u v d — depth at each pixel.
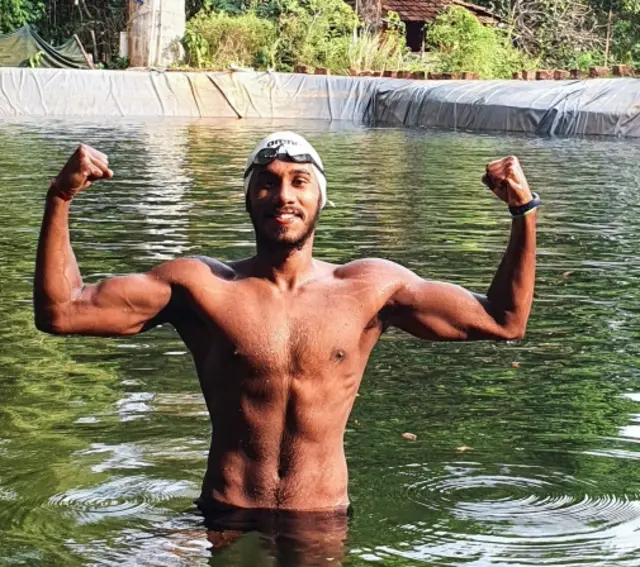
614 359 6.08
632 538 3.85
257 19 29.94
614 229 10.34
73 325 3.74
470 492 4.24
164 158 15.73
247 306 3.85
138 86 25.25
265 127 22.05
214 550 3.63
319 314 3.87
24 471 4.37
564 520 3.99
